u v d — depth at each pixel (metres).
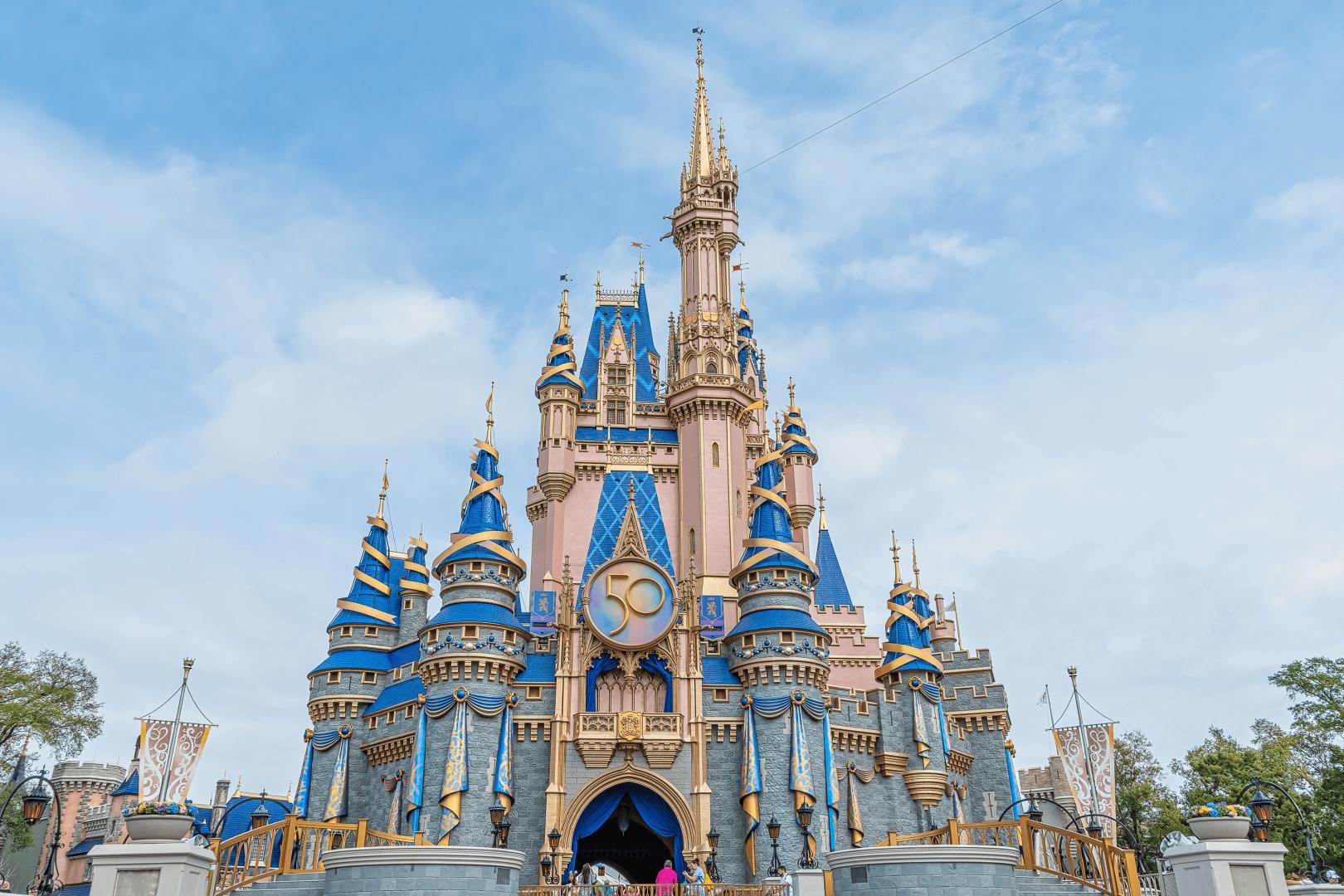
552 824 51.28
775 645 55.34
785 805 51.91
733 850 52.09
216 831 56.34
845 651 76.25
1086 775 59.62
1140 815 83.75
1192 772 78.25
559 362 79.19
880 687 63.16
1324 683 64.25
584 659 55.19
